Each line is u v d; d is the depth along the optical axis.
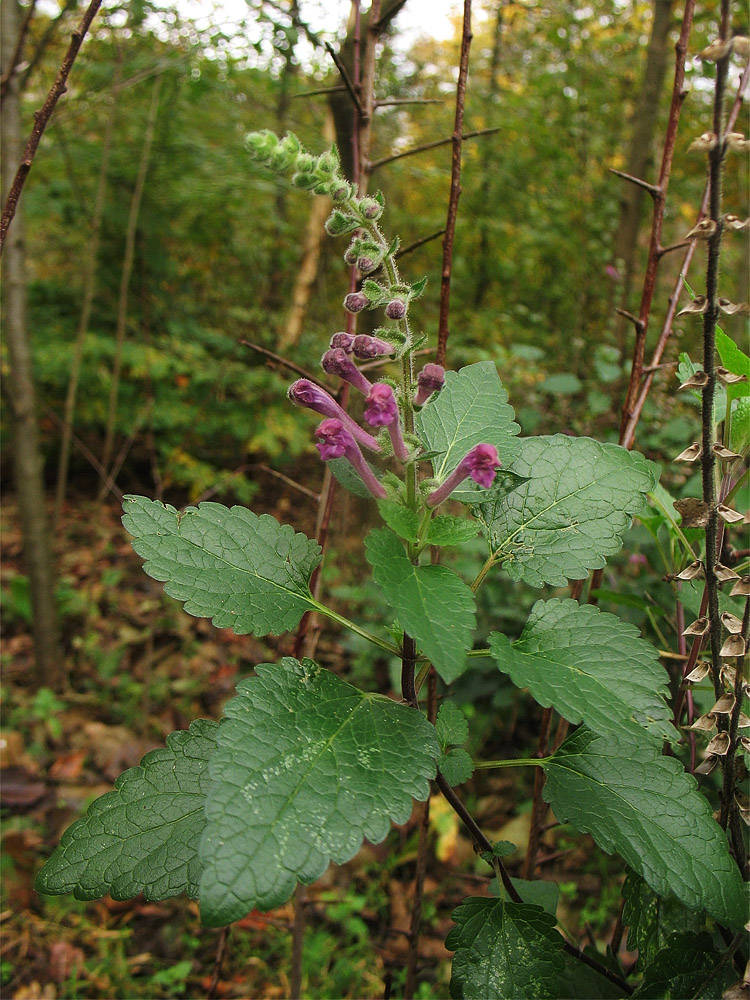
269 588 1.41
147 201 6.89
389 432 1.34
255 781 1.12
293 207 8.15
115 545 6.68
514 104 8.30
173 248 7.92
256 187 6.50
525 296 8.78
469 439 1.56
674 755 1.88
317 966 3.01
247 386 7.15
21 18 3.72
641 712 1.21
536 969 1.38
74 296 7.24
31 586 4.53
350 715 1.26
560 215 8.07
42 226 7.27
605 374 3.96
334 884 3.36
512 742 3.95
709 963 1.42
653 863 1.28
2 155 3.79
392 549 1.26
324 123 5.76
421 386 1.38
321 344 7.46
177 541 1.42
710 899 1.24
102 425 7.43
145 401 7.09
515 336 7.14
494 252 8.73
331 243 6.70
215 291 8.13
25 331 4.25
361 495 1.45
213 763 1.13
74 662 4.98
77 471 8.09
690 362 1.71
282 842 1.06
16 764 4.01
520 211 8.60
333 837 1.08
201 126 6.98
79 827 1.38
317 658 4.70
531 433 4.13
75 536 6.76
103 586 5.87
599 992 1.65
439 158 8.41
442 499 1.37
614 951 1.88
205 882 1.02
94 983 2.96
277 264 7.77
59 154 6.48
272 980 3.00
